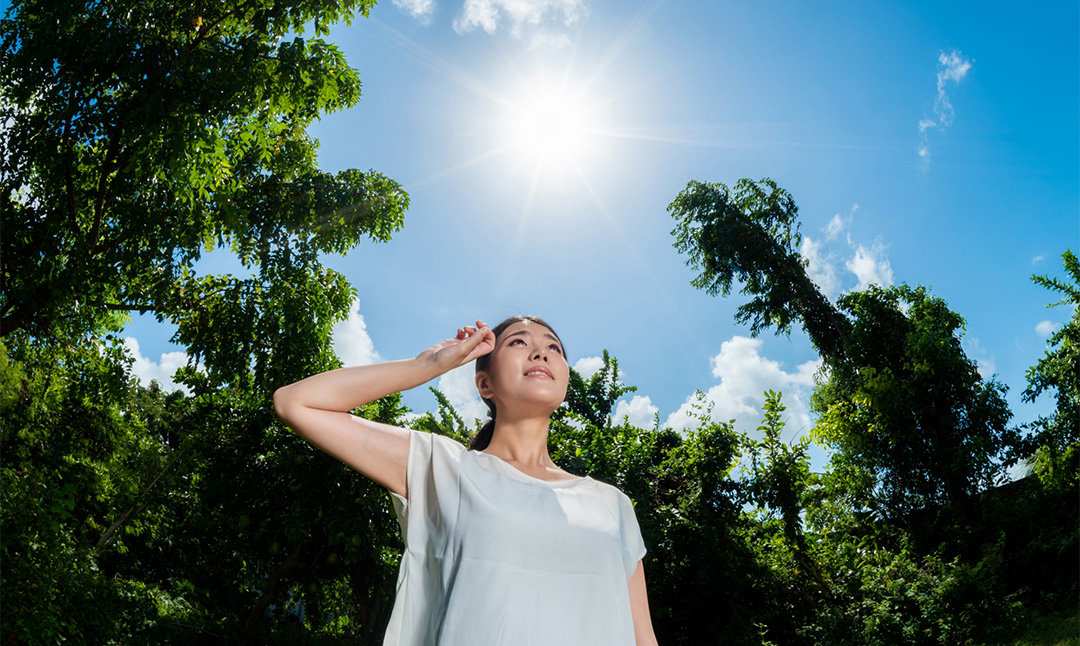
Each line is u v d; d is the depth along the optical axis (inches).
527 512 49.6
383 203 448.5
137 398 600.1
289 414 50.6
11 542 256.8
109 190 360.8
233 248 437.7
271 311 438.3
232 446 464.8
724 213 757.3
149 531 582.6
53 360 458.0
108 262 365.7
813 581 408.8
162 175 342.3
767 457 434.0
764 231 751.1
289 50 352.5
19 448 436.8
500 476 52.2
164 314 437.7
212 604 667.4
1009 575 388.8
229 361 438.6
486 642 45.2
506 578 47.3
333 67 371.9
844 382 619.8
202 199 370.0
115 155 356.8
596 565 49.9
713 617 403.9
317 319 447.5
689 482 436.1
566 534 49.6
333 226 445.1
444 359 53.7
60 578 274.7
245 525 452.8
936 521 482.3
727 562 403.9
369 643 435.5
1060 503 426.0
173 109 320.8
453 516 50.1
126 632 322.0
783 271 724.0
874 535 512.4
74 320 405.4
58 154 347.6
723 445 423.2
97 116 345.4
